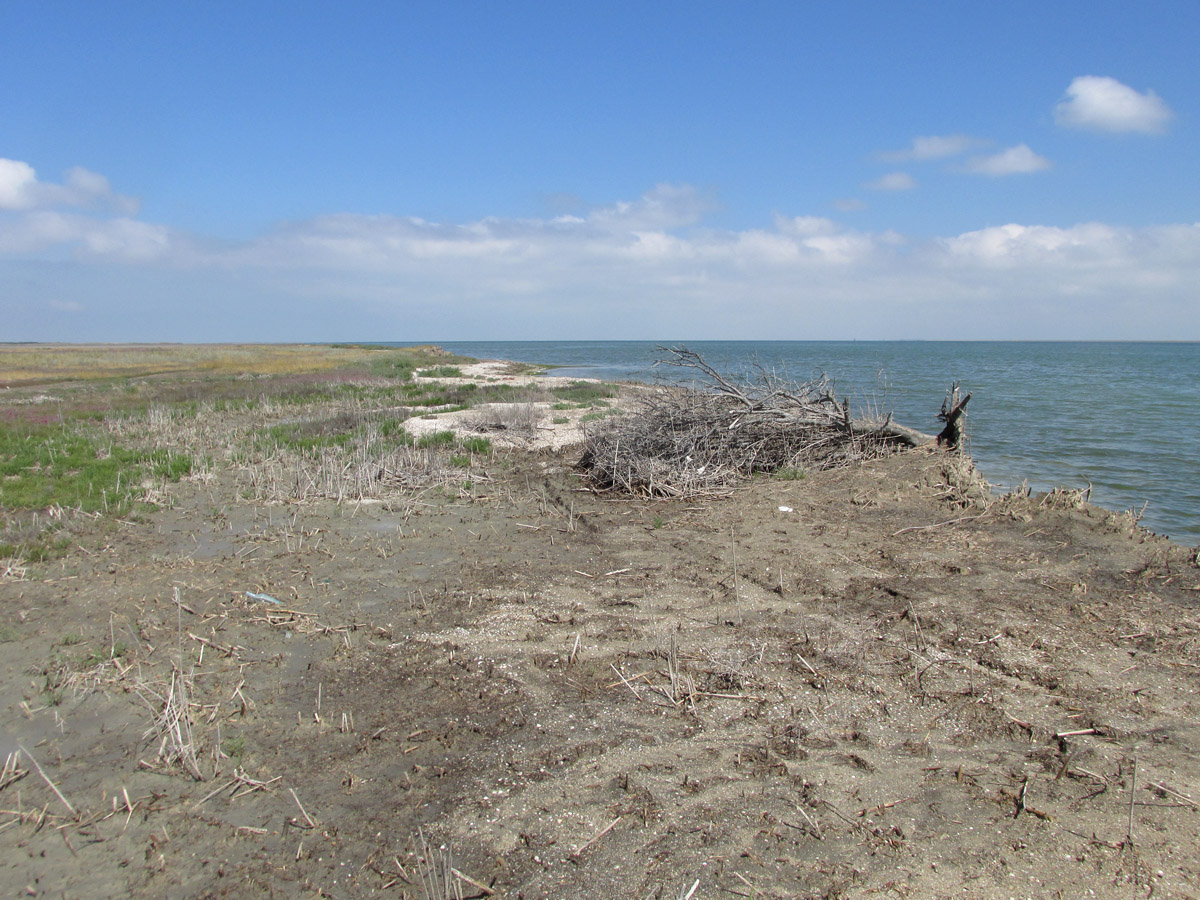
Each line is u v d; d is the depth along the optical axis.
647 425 11.31
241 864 3.24
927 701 4.46
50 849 3.35
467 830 3.43
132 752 4.08
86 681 4.82
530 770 3.86
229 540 8.06
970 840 3.30
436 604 6.12
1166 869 3.10
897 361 64.62
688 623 5.63
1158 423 19.12
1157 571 6.40
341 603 6.20
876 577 6.52
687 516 8.74
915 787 3.68
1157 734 4.07
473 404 19.73
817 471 10.50
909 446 11.09
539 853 3.28
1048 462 13.69
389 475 10.92
